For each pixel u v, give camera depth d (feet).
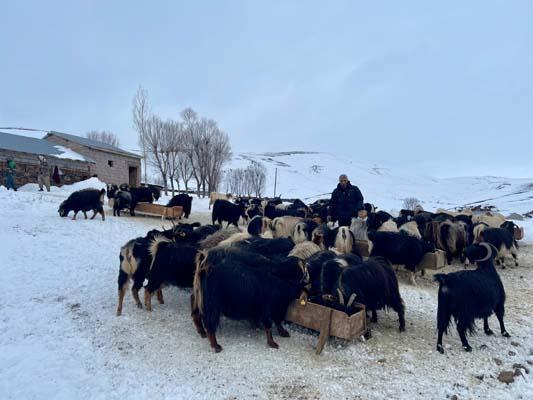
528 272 31.71
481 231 33.35
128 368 14.88
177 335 17.88
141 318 19.63
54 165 79.00
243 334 18.31
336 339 17.72
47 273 25.77
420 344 17.49
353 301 17.38
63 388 13.41
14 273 25.09
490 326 19.69
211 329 16.38
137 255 20.17
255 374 14.66
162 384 13.88
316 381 14.28
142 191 56.13
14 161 71.77
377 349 16.90
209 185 129.70
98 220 46.42
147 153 144.36
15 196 53.42
